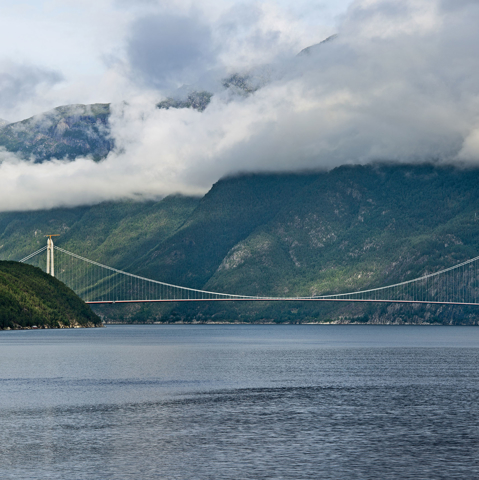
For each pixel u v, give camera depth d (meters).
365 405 65.06
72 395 72.31
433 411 61.38
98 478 39.19
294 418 57.75
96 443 47.97
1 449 46.16
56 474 39.94
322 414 59.78
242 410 62.09
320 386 80.19
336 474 39.91
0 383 83.94
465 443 47.97
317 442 48.22
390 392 74.62
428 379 87.75
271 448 46.34
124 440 49.00
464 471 40.66
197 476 39.44
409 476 39.53
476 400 68.38
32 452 45.25
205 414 59.78
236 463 42.34
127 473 40.12
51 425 54.69
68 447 46.72
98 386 80.50
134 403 66.38
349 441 48.56
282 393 73.88
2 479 38.97
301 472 40.28
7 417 58.44
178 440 48.97
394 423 55.41
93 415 59.41
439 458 43.66
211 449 46.06
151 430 52.56
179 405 65.06
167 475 39.66
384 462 42.62
